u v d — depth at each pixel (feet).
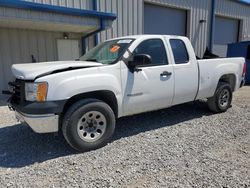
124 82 13.12
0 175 10.06
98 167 10.60
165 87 14.78
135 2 38.96
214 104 18.65
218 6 53.57
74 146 11.87
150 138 13.91
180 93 15.72
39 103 10.87
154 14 43.29
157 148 12.49
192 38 49.47
